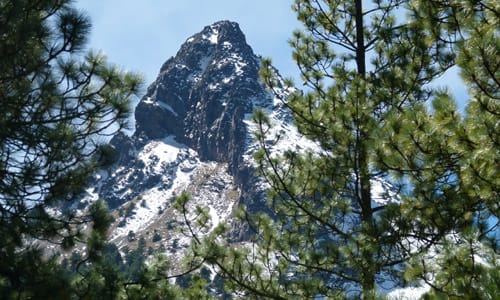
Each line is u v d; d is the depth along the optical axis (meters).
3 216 19.42
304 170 24.61
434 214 17.72
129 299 19.77
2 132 19.69
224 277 23.98
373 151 17.05
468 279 13.83
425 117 15.67
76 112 20.86
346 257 21.53
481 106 13.44
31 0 21.28
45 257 19.34
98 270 19.48
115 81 20.95
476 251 14.34
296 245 24.67
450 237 17.17
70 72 20.30
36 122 20.25
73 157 20.25
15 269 18.61
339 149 23.31
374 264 20.47
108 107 20.80
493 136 13.32
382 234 20.36
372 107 23.45
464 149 14.09
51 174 19.98
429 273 15.50
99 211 20.03
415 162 16.55
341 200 24.27
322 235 24.55
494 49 12.83
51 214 19.64
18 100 19.97
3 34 20.25
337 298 22.77
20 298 17.73
